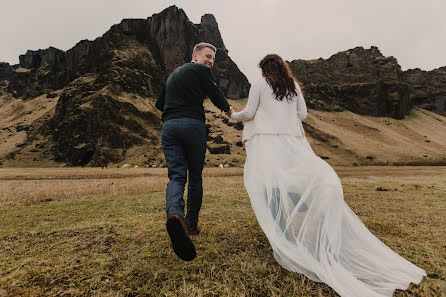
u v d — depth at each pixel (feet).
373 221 11.07
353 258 5.67
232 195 18.17
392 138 436.35
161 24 518.78
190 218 8.46
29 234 9.00
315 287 5.29
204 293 5.07
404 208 14.26
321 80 594.24
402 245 7.96
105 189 22.68
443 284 5.30
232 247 7.55
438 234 9.14
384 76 570.46
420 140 441.68
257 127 7.07
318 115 507.30
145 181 33.63
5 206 14.62
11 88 627.46
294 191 6.17
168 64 495.00
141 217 11.50
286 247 5.74
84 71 492.54
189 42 528.63
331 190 5.80
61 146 345.72
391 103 536.42
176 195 5.97
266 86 7.11
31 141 392.47
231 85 563.48
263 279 5.62
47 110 491.72
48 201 16.51
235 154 304.71
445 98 623.36
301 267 5.64
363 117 526.57
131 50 482.69
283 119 6.93
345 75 599.98
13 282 5.51
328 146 388.78
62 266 6.31
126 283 5.49
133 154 313.94
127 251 7.29
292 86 7.10
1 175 74.02
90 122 341.41
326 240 5.52
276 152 6.67
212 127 379.76
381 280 5.25
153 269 6.14
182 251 5.38
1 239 8.47
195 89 7.11
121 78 408.46
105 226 9.89
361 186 27.53
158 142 340.80
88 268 6.20
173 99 7.07
